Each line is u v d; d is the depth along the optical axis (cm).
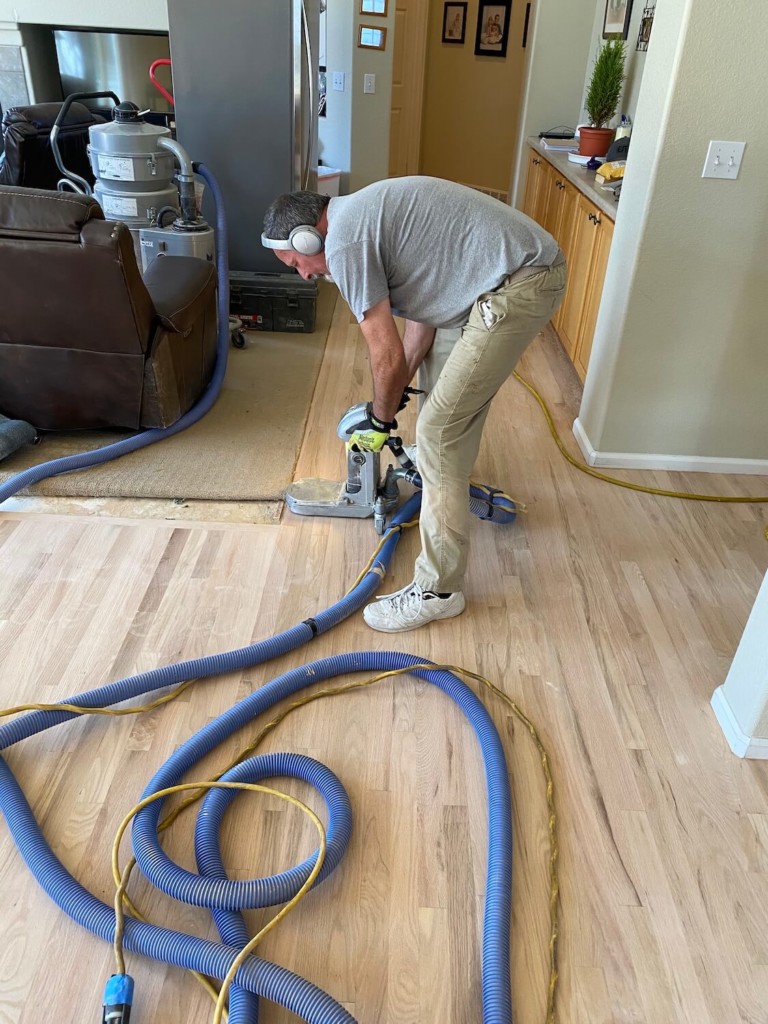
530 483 272
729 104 221
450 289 172
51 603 204
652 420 276
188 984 127
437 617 204
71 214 223
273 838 149
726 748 173
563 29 491
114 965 129
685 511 260
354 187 581
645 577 227
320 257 175
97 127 324
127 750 166
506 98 636
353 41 525
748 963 132
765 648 160
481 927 136
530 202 489
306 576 218
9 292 238
